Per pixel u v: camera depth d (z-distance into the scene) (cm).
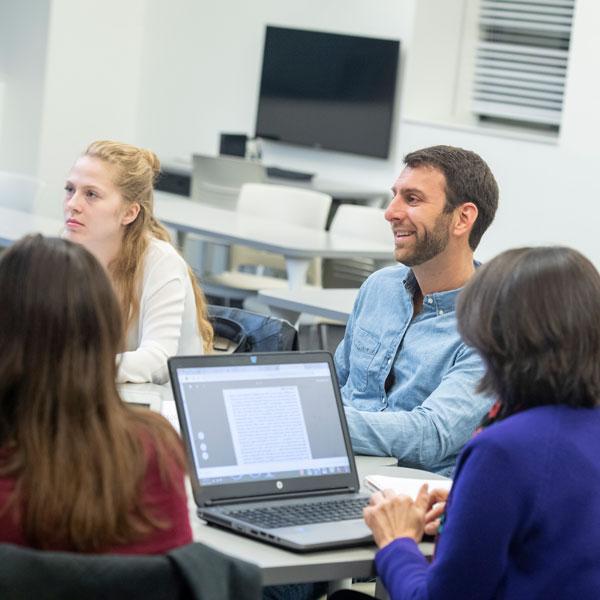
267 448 316
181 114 1353
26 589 215
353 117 1189
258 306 874
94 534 226
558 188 996
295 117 1234
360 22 1199
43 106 1310
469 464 262
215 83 1323
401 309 413
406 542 287
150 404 364
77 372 224
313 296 673
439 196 394
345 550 292
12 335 223
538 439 262
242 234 814
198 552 231
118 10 1353
